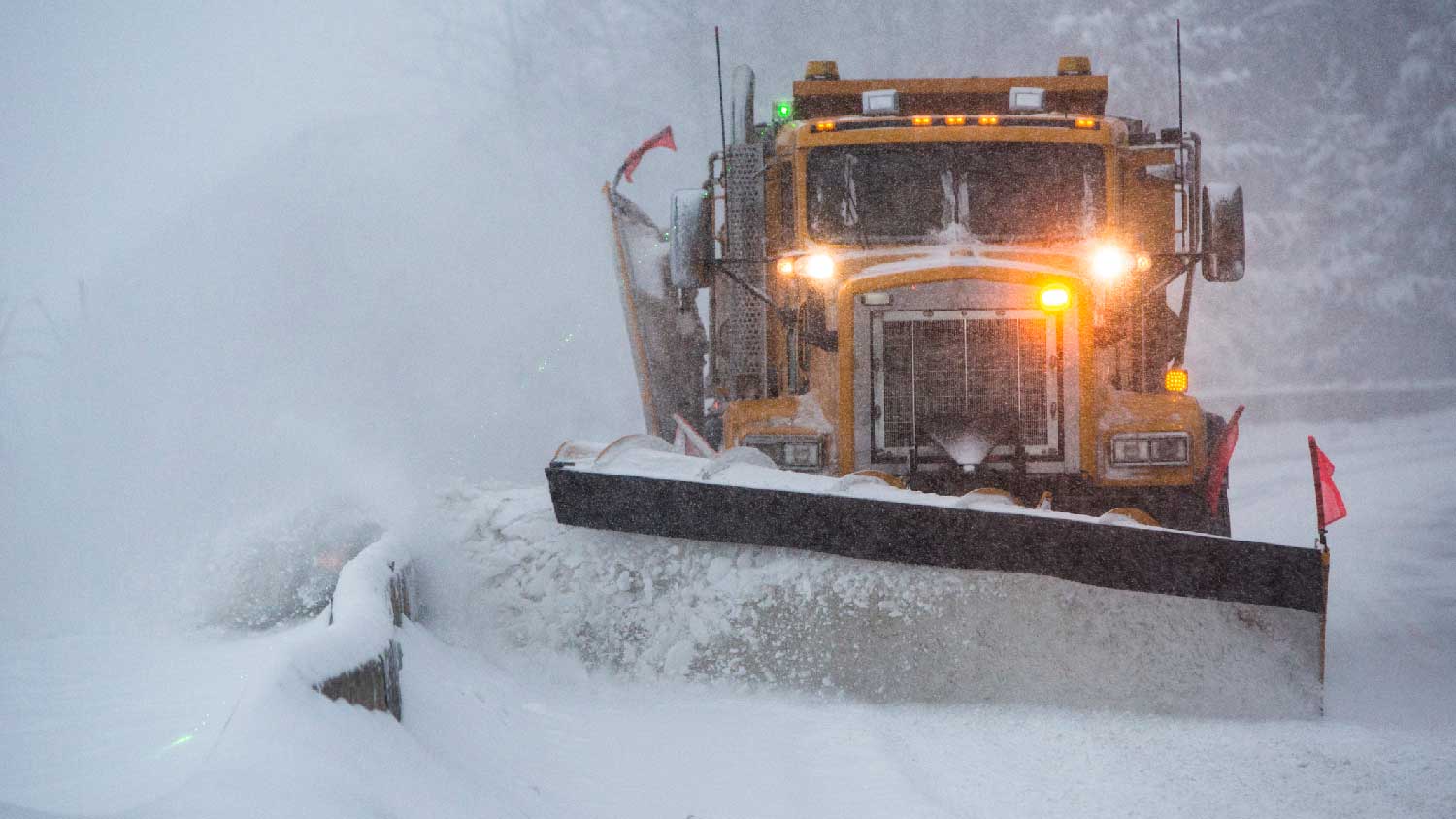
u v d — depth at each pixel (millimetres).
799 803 11242
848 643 15492
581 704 15070
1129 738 13656
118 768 10008
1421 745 13234
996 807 11258
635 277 23906
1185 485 19594
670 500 16062
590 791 11414
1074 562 14992
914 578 15445
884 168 22125
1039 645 15102
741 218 22750
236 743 7840
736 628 15789
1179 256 21688
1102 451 19578
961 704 15102
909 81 24984
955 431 19672
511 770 11633
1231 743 13430
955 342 19875
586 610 16266
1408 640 19406
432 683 13305
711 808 11055
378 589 12633
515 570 16781
